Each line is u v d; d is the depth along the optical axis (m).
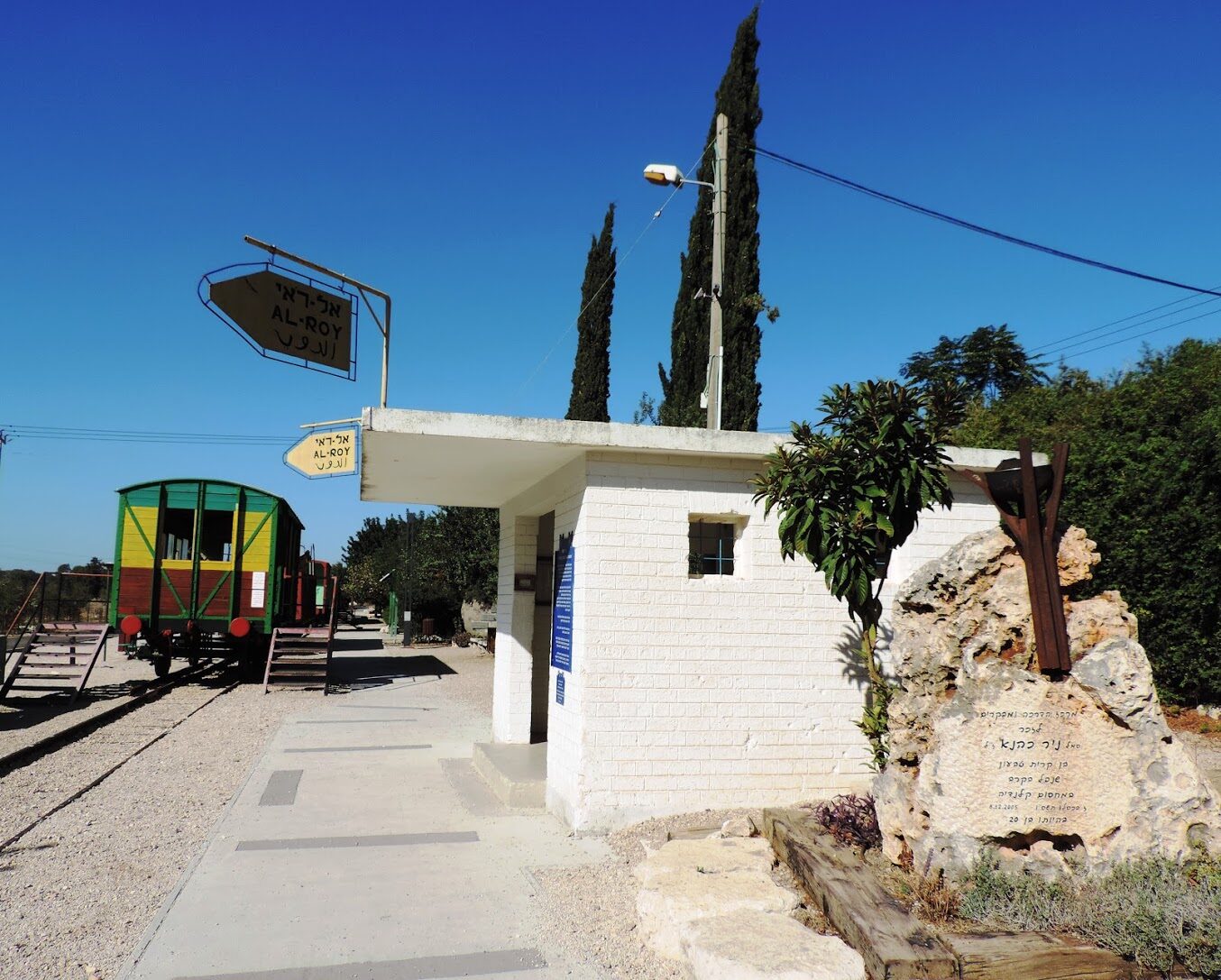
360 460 8.16
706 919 4.52
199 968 4.41
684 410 16.58
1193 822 4.69
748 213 15.15
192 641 18.62
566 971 4.44
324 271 10.09
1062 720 4.87
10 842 6.57
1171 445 11.33
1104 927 4.15
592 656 7.08
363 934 4.88
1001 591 5.09
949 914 4.47
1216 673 10.84
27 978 4.26
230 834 6.89
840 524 6.11
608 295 21.86
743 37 15.38
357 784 8.80
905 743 5.28
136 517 17.80
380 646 31.38
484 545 26.94
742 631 7.38
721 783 7.20
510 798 7.89
